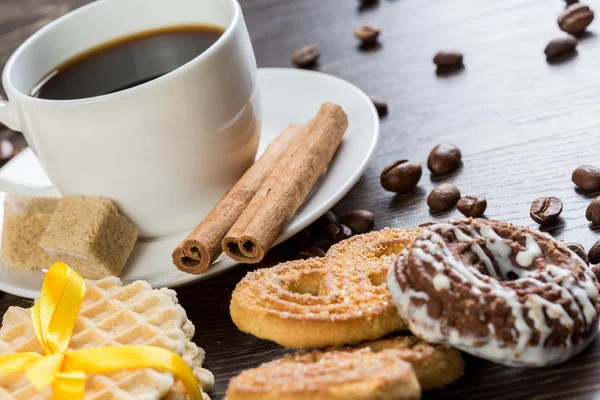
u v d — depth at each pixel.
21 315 0.45
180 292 0.48
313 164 0.48
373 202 0.50
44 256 0.48
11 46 0.69
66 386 0.41
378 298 0.42
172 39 0.52
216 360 0.44
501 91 0.54
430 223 0.46
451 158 0.50
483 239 0.41
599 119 0.50
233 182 0.50
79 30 0.52
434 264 0.40
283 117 0.54
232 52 0.48
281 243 0.48
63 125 0.46
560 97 0.52
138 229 0.49
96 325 0.44
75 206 0.48
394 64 0.59
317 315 0.41
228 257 0.46
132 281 0.47
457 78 0.56
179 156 0.48
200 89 0.47
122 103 0.46
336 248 0.45
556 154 0.49
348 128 0.52
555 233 0.46
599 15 0.58
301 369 0.39
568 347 0.40
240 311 0.42
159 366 0.41
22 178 0.53
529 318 0.39
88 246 0.47
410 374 0.39
